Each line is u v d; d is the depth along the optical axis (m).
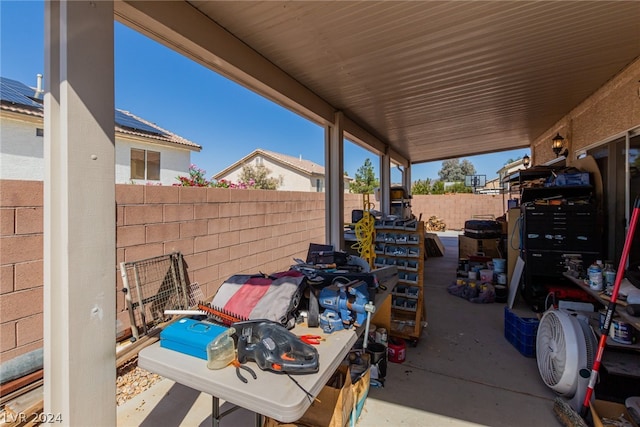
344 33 2.25
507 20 2.13
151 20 1.71
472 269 4.88
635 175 3.02
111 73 1.37
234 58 2.29
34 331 2.03
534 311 3.68
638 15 2.09
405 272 3.21
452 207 14.27
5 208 1.91
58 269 1.26
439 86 3.35
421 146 7.05
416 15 2.05
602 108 3.55
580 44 2.51
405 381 2.35
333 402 1.60
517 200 6.21
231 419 1.93
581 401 1.92
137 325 2.65
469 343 3.01
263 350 1.24
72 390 1.24
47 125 1.25
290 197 4.73
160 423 1.90
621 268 1.84
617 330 2.00
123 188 2.57
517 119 4.87
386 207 6.72
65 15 1.21
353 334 1.56
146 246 2.74
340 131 4.10
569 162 4.46
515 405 2.07
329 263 2.35
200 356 1.32
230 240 3.61
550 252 3.61
